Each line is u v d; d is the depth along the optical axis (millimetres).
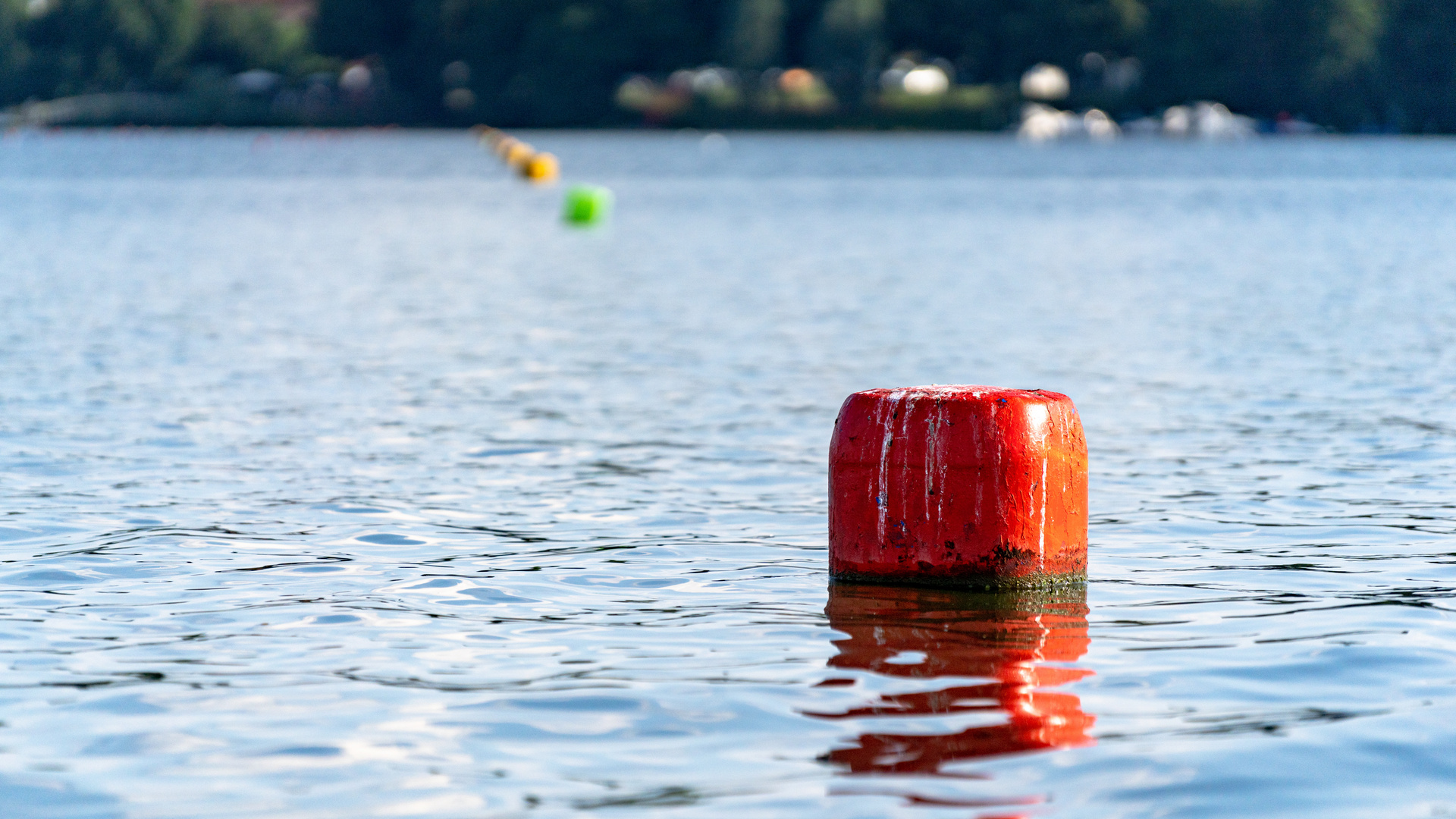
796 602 12031
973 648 10766
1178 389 23828
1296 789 8266
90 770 8586
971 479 12281
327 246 55938
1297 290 39781
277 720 9359
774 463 18125
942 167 136750
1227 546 13984
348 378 25047
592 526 14875
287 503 15852
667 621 11508
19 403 22281
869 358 27734
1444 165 141625
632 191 96688
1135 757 8695
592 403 22688
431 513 15445
